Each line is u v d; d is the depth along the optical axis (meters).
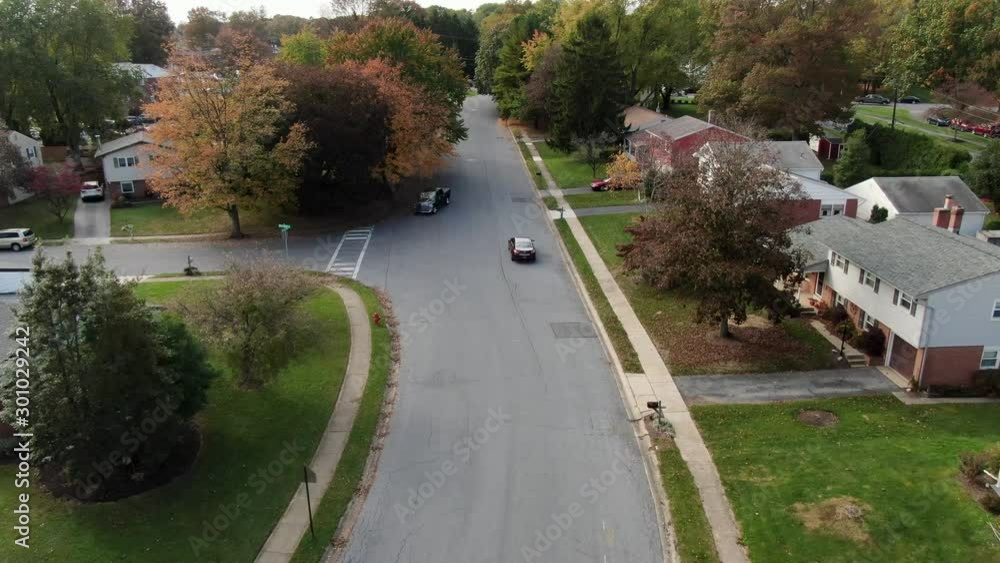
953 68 65.12
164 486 22.84
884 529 20.72
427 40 72.25
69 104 66.88
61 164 67.25
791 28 60.94
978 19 61.44
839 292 36.31
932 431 26.83
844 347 33.78
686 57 88.94
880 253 33.50
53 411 20.83
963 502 21.62
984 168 54.19
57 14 65.25
